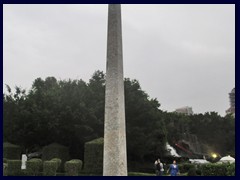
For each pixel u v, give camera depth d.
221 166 21.91
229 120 72.56
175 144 62.47
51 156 36.06
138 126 42.16
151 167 43.50
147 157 46.50
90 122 40.06
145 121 42.62
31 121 41.31
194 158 62.94
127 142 40.56
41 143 42.88
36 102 42.28
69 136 40.66
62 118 39.97
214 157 61.78
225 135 69.75
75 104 40.69
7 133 42.78
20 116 41.59
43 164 28.75
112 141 16.09
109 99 16.47
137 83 45.16
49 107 41.16
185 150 63.16
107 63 16.91
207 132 71.06
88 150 30.62
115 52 16.84
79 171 29.91
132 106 42.12
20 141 42.84
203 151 66.81
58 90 43.06
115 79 16.53
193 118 73.44
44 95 42.09
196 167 34.72
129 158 42.56
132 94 42.75
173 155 52.22
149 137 41.81
